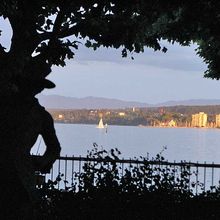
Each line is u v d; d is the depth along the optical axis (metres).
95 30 8.95
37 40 7.83
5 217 7.01
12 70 6.91
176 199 9.59
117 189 9.41
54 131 7.93
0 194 7.03
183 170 10.69
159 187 9.56
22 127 7.23
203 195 10.09
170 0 9.34
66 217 8.97
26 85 7.38
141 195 9.43
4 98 7.24
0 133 7.14
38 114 7.57
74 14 8.90
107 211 9.18
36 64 7.73
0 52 7.02
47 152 7.89
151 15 9.77
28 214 7.23
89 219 9.06
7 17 7.43
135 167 9.86
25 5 7.49
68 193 9.34
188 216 9.34
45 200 8.95
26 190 7.14
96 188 9.42
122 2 8.80
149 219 9.20
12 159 7.07
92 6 8.78
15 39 7.43
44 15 8.88
